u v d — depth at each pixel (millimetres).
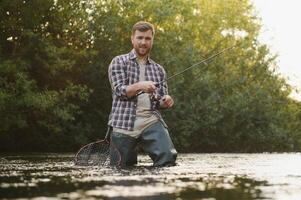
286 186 2643
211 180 3074
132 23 20688
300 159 9000
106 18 18625
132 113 5430
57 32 17594
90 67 18047
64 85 17219
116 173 3730
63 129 16156
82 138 16703
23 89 13859
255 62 30953
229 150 24062
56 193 2098
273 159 8898
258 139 24984
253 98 25297
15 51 15836
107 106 18422
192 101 21578
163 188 2396
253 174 3850
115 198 1894
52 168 4582
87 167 4855
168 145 5367
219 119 22562
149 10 21266
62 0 17047
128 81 5641
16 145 15922
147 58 5828
